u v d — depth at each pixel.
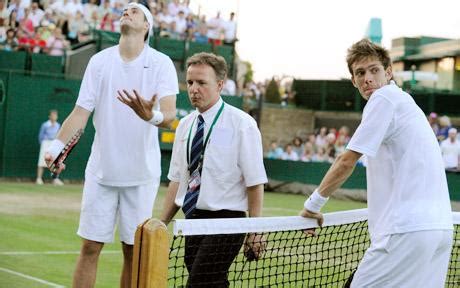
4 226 12.86
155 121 5.21
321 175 24.06
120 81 5.61
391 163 4.60
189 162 5.54
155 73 5.64
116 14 25.33
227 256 5.32
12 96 22.52
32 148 22.78
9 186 20.78
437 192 4.58
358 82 4.89
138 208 5.69
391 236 4.50
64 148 5.58
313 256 8.99
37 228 12.80
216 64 5.45
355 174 22.92
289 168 24.84
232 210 5.50
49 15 24.38
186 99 24.83
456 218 5.82
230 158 5.44
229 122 5.47
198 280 5.22
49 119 22.88
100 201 5.64
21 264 9.45
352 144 4.60
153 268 4.04
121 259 10.09
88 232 5.64
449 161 21.84
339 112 30.66
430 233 4.46
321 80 31.31
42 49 23.73
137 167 5.64
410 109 4.62
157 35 25.64
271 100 31.41
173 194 5.75
